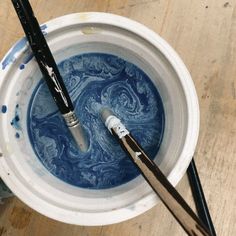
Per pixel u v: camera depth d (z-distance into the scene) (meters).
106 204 0.69
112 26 0.71
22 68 0.72
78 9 1.01
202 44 1.02
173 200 0.58
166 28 1.02
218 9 1.03
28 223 0.92
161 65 0.73
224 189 0.95
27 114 0.79
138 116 0.82
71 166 0.80
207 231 0.55
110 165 0.80
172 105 0.75
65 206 0.67
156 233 0.92
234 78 1.00
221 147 0.97
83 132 0.79
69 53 0.79
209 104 0.99
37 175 0.73
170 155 0.72
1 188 0.87
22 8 0.61
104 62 0.82
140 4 1.03
